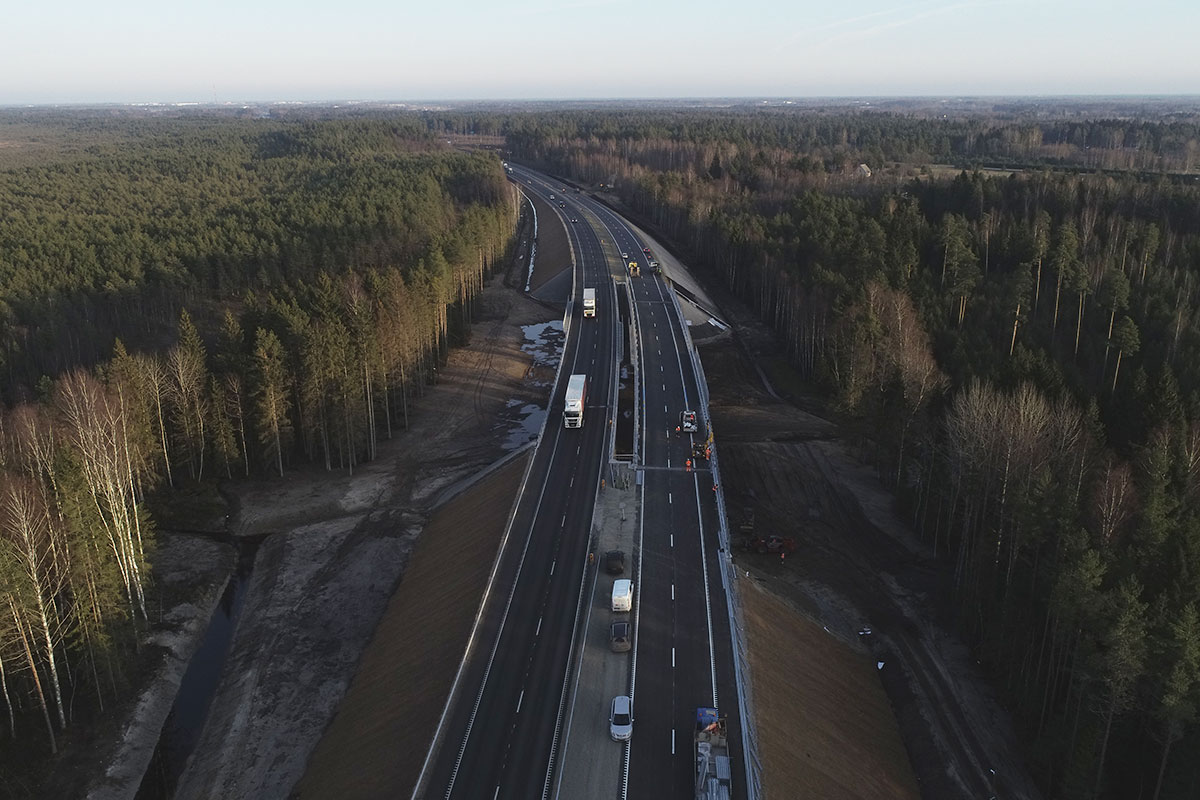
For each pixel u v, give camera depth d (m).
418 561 78.81
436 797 45.31
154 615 71.50
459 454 102.31
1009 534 64.44
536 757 47.97
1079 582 49.00
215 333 130.88
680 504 77.75
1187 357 92.44
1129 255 129.88
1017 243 132.00
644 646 57.25
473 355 136.00
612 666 55.28
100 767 55.62
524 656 56.69
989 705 59.44
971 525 70.44
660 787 45.69
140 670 64.69
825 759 50.75
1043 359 86.44
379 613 72.69
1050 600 52.34
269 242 159.50
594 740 49.06
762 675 55.22
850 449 95.00
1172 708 44.16
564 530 73.19
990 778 53.09
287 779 54.03
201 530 86.25
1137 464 67.31
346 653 67.31
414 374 118.00
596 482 82.56
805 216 162.62
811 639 63.38
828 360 115.00
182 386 91.00
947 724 57.69
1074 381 89.00
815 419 106.69
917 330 101.75
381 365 101.75
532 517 75.38
